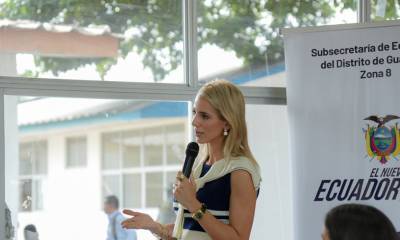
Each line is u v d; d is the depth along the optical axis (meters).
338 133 4.39
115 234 10.17
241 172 3.33
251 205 3.33
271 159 4.87
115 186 14.06
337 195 4.34
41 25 4.42
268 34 4.94
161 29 4.70
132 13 4.64
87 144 14.26
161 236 3.45
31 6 4.40
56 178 13.57
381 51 4.38
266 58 4.91
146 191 13.86
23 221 4.86
